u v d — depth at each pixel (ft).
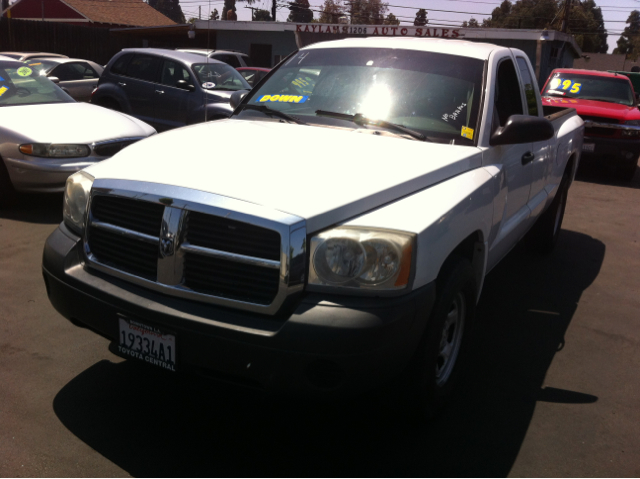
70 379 10.44
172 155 9.26
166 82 33.78
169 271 8.11
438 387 9.60
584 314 14.83
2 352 11.19
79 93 46.19
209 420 9.51
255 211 7.61
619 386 11.35
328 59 12.78
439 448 9.09
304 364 7.46
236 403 10.03
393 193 8.54
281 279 7.53
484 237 10.31
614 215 26.45
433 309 8.58
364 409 9.99
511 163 12.16
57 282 9.09
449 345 10.01
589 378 11.58
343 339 7.36
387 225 7.87
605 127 34.71
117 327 8.52
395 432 9.44
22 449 8.54
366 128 11.01
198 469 8.34
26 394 9.90
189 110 32.81
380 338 7.50
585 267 18.69
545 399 10.68
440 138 10.85
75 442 8.77
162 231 8.09
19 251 16.61
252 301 7.75
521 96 13.70
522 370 11.72
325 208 7.77
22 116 20.30
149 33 95.14
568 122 18.70
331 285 7.62
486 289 16.20
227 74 35.35
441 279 8.87
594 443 9.46
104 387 10.25
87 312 8.78
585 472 8.73
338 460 8.70
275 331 7.50
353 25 86.43
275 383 7.64
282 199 7.82
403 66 12.03
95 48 91.71
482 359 12.08
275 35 91.76
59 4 128.67
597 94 38.27
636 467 8.93
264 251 7.65
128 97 34.86
